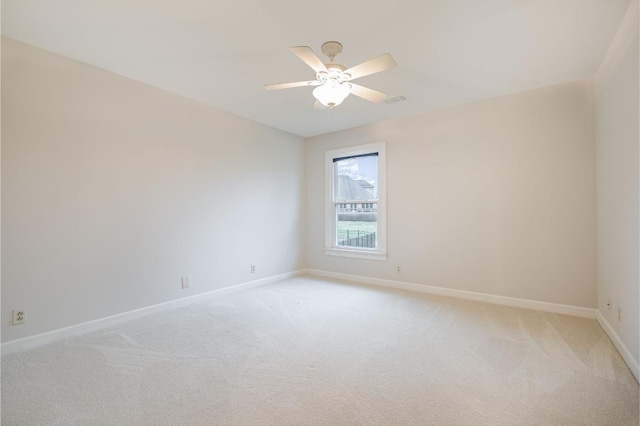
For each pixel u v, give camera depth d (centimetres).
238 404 173
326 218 507
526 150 337
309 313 326
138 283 314
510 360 222
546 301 328
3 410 168
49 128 256
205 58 266
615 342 242
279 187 483
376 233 455
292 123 454
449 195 387
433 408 169
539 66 279
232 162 410
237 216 416
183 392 185
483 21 212
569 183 315
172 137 342
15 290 239
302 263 524
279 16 208
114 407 171
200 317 314
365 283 458
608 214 262
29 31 227
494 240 357
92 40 239
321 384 193
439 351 237
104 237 289
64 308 264
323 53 243
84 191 276
